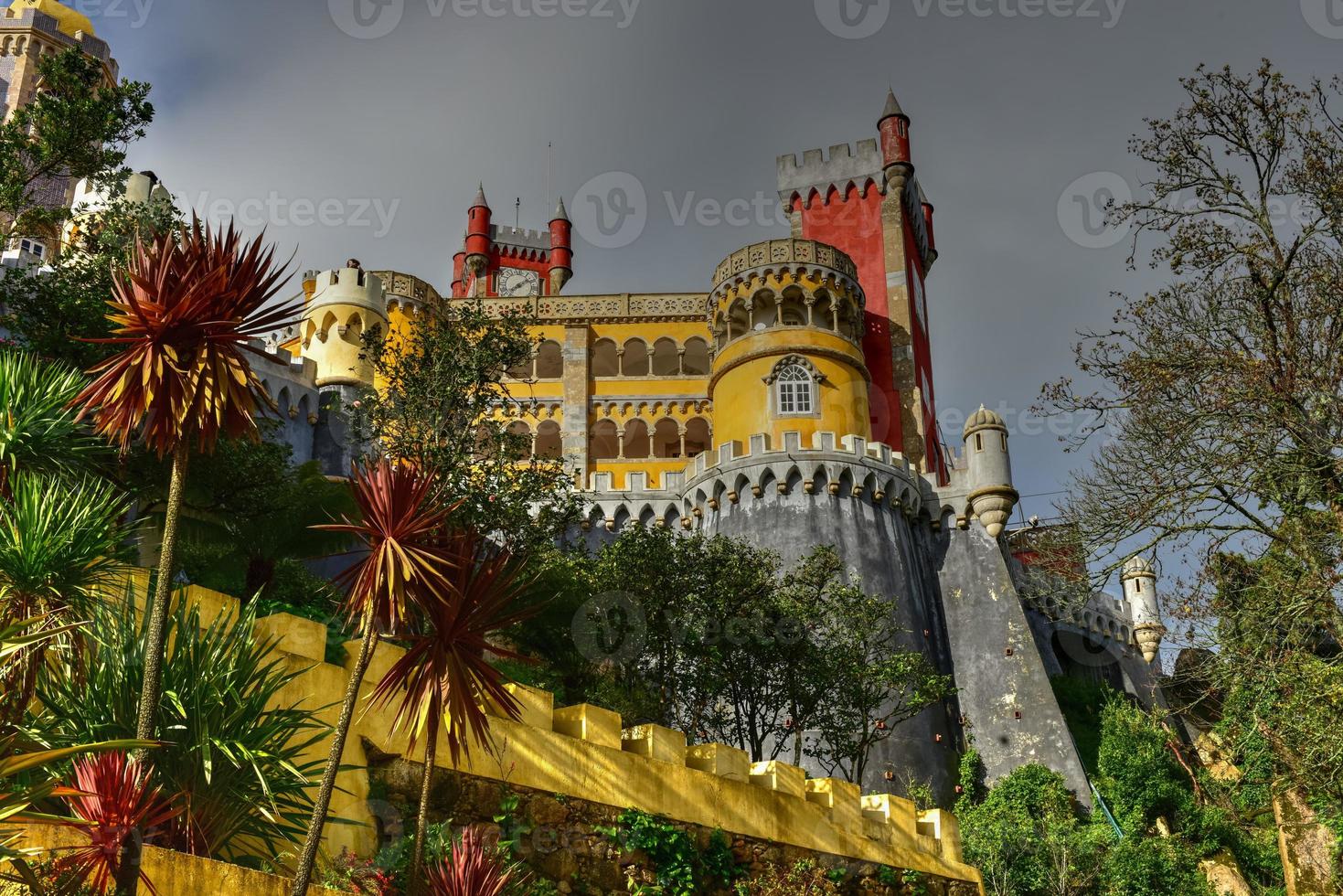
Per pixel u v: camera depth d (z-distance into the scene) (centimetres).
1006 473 5016
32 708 1281
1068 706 4947
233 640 1377
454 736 1295
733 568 3362
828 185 6462
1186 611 2139
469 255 8100
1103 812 4141
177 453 1251
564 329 6178
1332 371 2067
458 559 1305
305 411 4062
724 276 5584
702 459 5003
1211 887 3891
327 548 2609
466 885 1298
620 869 1678
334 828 1417
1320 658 2102
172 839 1218
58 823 1029
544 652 3159
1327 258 2161
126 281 1323
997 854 3581
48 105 2548
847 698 3400
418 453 2875
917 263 6694
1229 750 2305
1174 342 2241
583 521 4953
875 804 2225
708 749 1920
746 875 1831
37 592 1259
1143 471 2234
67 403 1544
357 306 4325
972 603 4866
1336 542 2014
